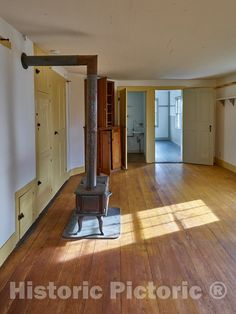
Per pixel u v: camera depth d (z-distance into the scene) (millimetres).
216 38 3689
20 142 3227
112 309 2107
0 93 2666
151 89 8180
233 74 6973
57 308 2123
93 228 3566
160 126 13961
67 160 6246
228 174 6773
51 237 3355
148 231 3514
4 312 2086
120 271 2621
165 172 7109
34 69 3750
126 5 2551
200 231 3504
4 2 2434
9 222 2902
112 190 5410
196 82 8180
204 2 2516
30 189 3590
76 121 6773
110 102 7480
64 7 2564
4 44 2764
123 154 7609
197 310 2092
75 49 4188
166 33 3441
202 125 8016
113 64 5578
